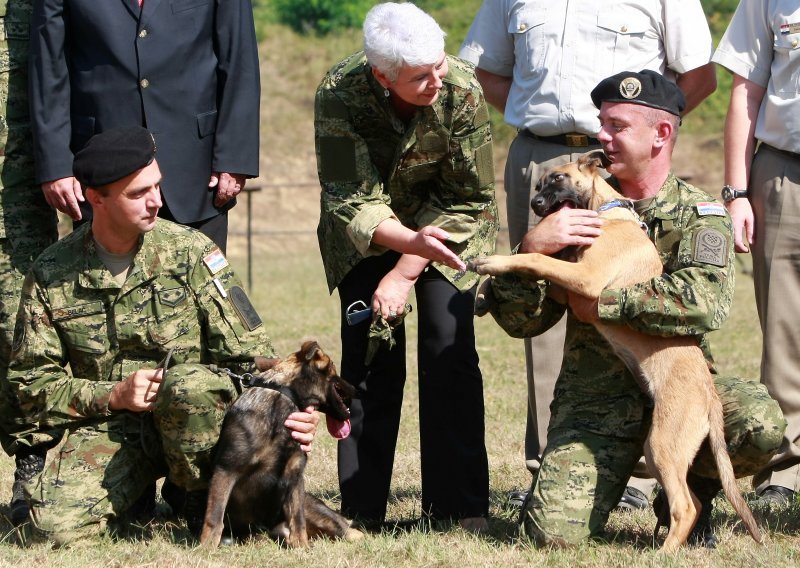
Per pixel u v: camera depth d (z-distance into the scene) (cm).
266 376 718
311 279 3078
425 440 796
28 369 746
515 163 953
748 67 917
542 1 937
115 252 750
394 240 739
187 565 664
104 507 736
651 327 703
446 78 731
